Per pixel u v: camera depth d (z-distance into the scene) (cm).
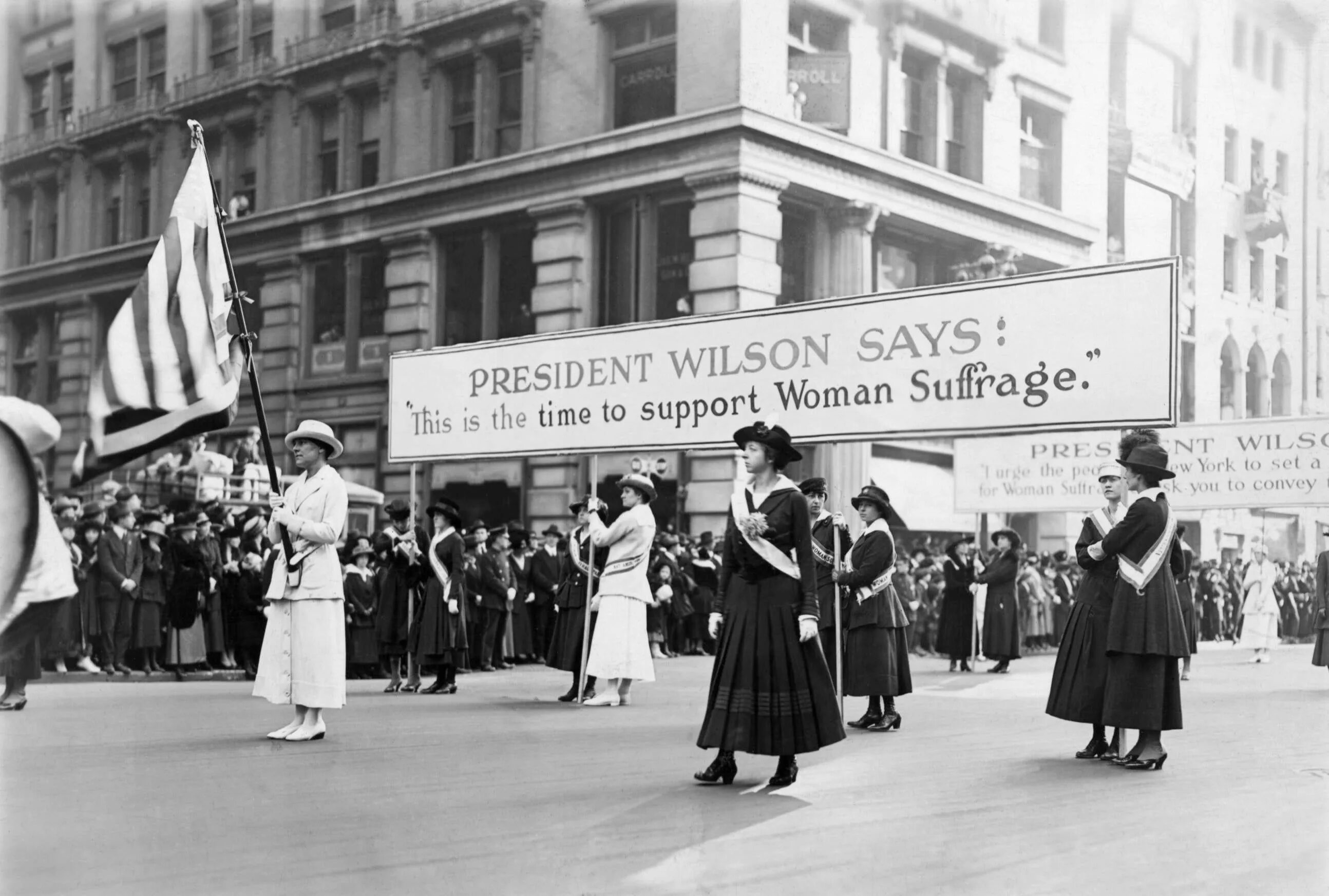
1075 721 848
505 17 2688
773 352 1111
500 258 2744
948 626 1805
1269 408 3481
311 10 3048
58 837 551
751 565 697
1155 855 546
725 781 711
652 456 2384
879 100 2534
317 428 875
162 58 3334
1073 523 2934
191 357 834
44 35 3600
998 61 2752
